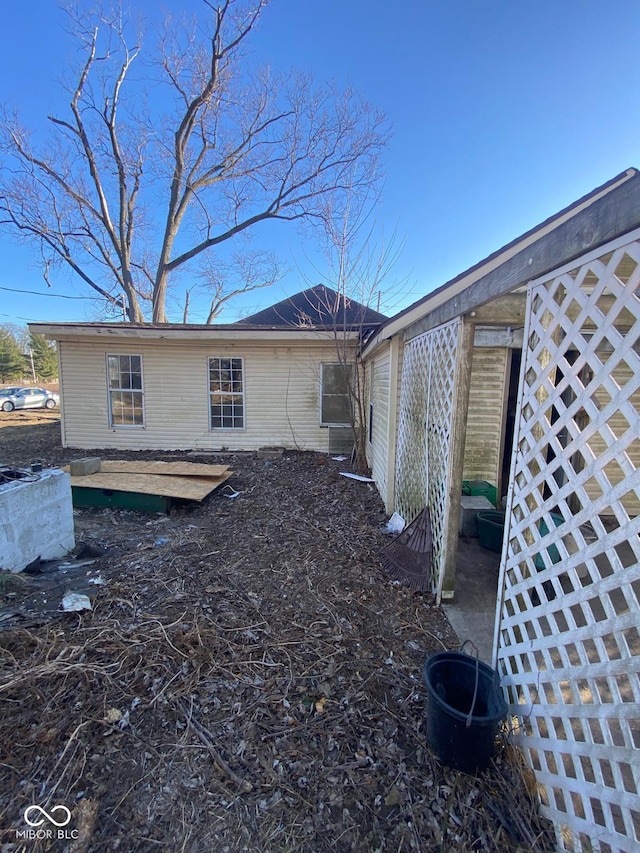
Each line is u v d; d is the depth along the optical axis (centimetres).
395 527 435
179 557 363
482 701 184
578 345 146
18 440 1054
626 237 118
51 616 262
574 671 144
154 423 899
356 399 829
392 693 212
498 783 163
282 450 895
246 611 280
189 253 1662
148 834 143
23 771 162
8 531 313
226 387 892
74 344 873
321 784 163
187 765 168
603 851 130
